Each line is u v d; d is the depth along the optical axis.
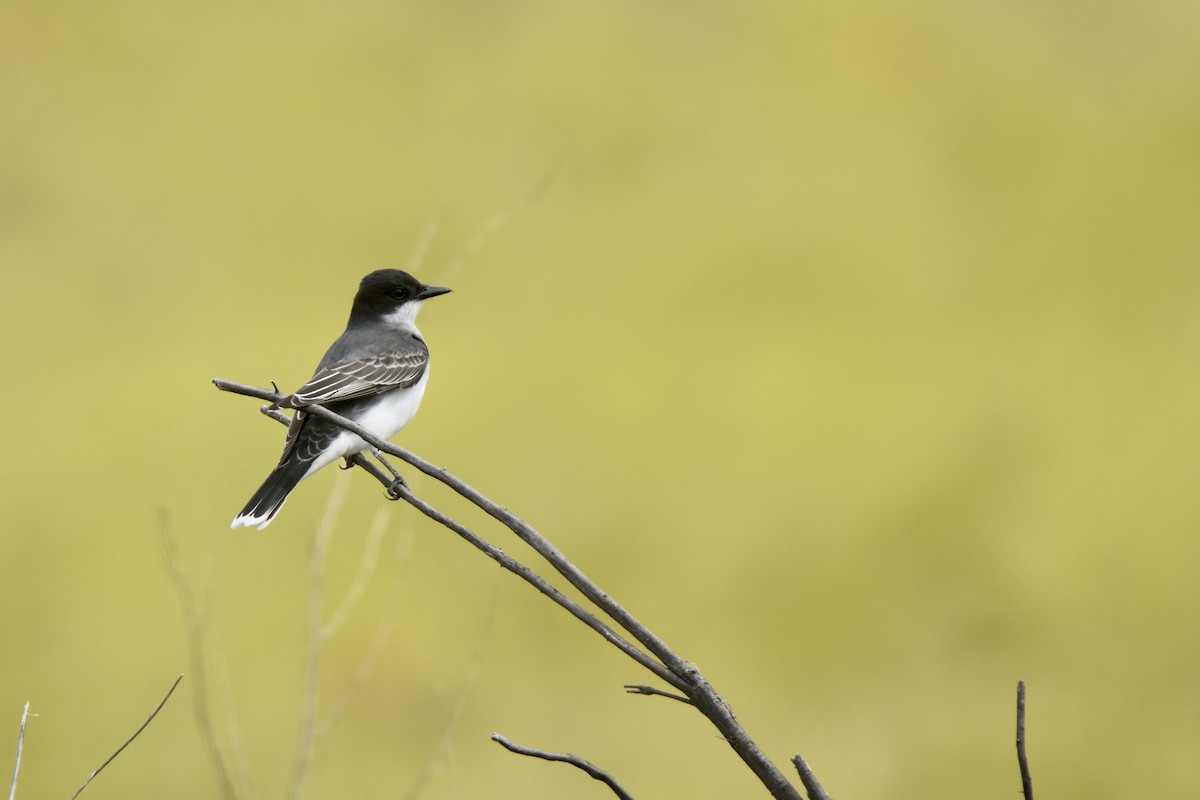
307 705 7.78
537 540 4.51
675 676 4.41
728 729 4.41
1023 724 4.19
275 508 7.95
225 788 7.93
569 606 4.47
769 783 4.38
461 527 4.54
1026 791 4.20
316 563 7.99
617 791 4.31
